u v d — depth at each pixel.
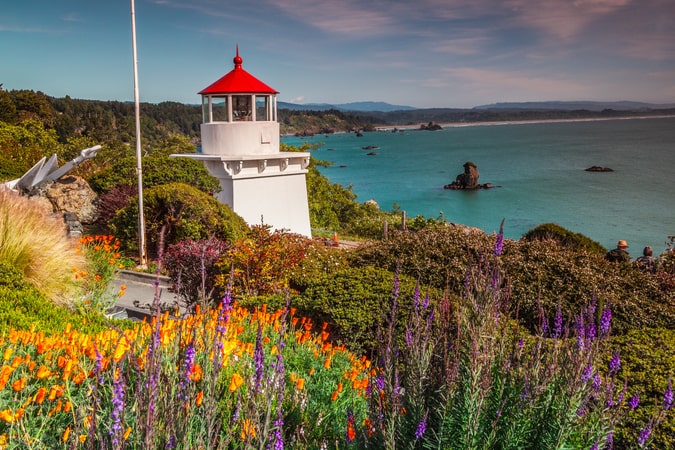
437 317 4.15
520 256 9.55
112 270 12.66
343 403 4.86
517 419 3.24
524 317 8.72
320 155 172.50
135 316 10.45
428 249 10.70
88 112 135.75
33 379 4.25
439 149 192.75
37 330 6.09
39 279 8.97
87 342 4.55
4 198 9.77
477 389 3.20
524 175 99.81
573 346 3.70
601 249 19.25
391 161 144.25
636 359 5.57
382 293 8.34
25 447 3.38
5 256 8.73
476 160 139.25
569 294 8.67
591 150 168.00
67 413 3.85
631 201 66.44
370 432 3.71
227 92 21.89
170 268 12.32
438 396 3.53
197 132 155.12
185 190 17.83
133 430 3.26
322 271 12.37
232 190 21.48
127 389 3.44
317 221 34.69
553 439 3.22
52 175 19.53
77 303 9.24
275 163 22.56
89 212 19.62
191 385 3.48
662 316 8.40
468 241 10.52
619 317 8.26
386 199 71.75
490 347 3.45
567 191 76.56
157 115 156.00
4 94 65.50
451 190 80.94
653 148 172.38
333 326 8.42
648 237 45.88
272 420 3.81
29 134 38.62
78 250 11.04
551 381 3.46
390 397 3.51
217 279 11.40
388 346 3.73
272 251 11.96
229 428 3.74
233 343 4.67
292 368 5.73
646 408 4.80
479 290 3.54
